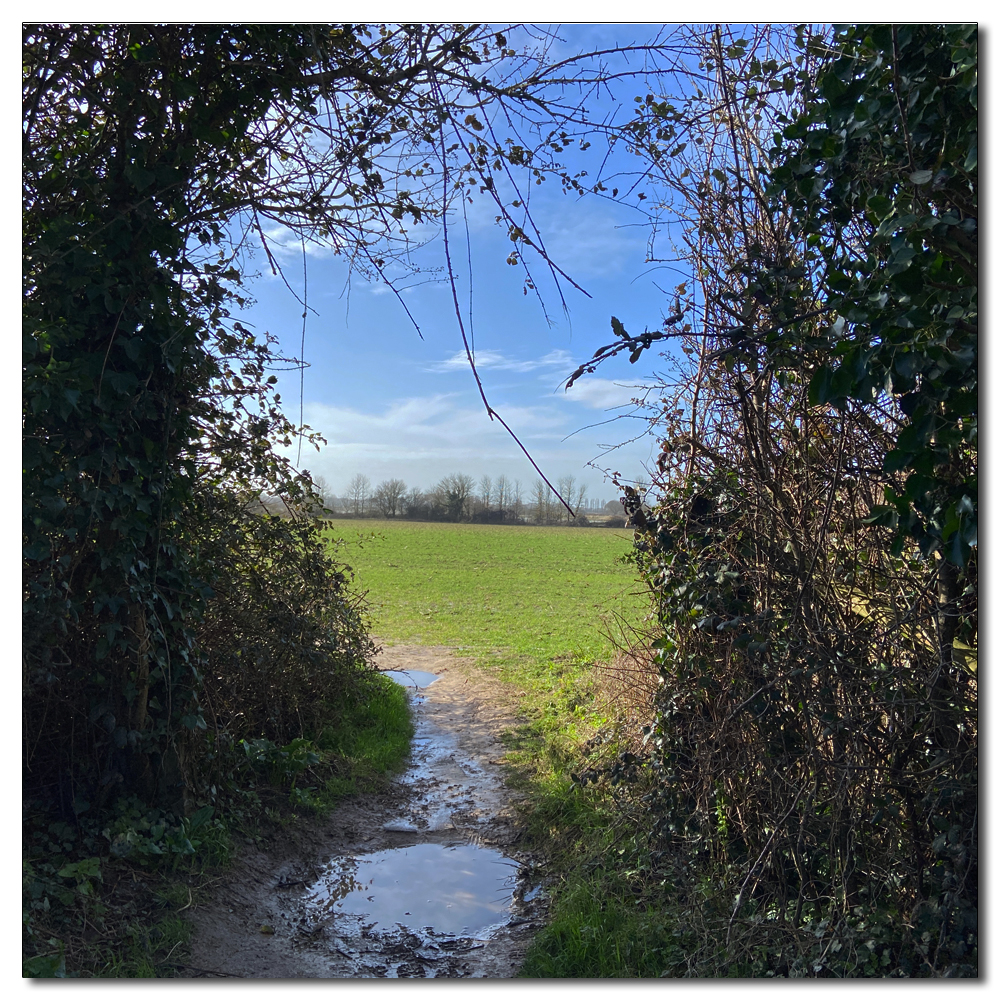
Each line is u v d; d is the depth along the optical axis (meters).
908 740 3.36
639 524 4.61
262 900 4.43
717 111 4.02
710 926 3.62
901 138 2.77
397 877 4.91
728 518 4.02
